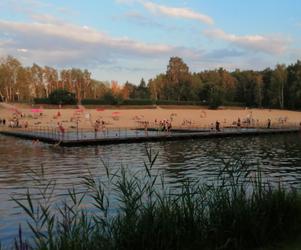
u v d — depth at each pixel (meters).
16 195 21.81
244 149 47.81
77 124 78.56
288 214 9.76
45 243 8.19
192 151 45.50
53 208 18.06
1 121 90.25
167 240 8.38
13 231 15.06
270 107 148.25
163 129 74.12
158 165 33.59
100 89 171.88
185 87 155.12
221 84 156.62
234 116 113.62
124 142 55.34
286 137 67.19
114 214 15.31
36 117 96.25
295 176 27.02
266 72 167.00
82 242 7.97
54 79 167.75
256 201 9.80
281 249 8.70
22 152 44.91
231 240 8.74
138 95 171.38
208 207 10.16
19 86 147.62
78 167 33.03
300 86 138.50
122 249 8.20
